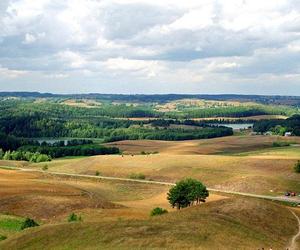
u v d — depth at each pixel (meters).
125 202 149.12
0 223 96.75
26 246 60.75
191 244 57.59
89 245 57.44
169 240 58.06
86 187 179.38
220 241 61.47
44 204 122.50
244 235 67.56
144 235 59.78
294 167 190.12
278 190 166.00
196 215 74.62
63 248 57.88
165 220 69.25
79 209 118.69
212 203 88.25
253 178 178.75
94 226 64.06
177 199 124.56
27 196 131.50
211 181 187.50
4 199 128.25
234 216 76.94
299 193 163.00
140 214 112.38
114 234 60.09
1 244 63.25
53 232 63.41
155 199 157.12
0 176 195.00
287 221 82.31
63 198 131.75
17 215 112.81
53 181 192.00
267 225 76.88
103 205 125.88
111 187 186.38
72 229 63.41
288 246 67.94
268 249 63.09
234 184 176.62
